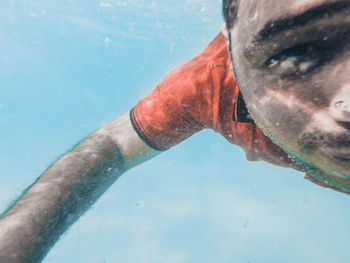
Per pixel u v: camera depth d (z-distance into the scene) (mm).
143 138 966
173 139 999
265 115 380
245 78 384
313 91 295
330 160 362
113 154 953
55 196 742
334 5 231
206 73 836
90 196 852
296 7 249
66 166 819
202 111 884
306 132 332
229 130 910
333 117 284
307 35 261
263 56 310
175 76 906
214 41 919
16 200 737
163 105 917
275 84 330
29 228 664
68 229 776
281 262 3336
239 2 344
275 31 278
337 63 262
